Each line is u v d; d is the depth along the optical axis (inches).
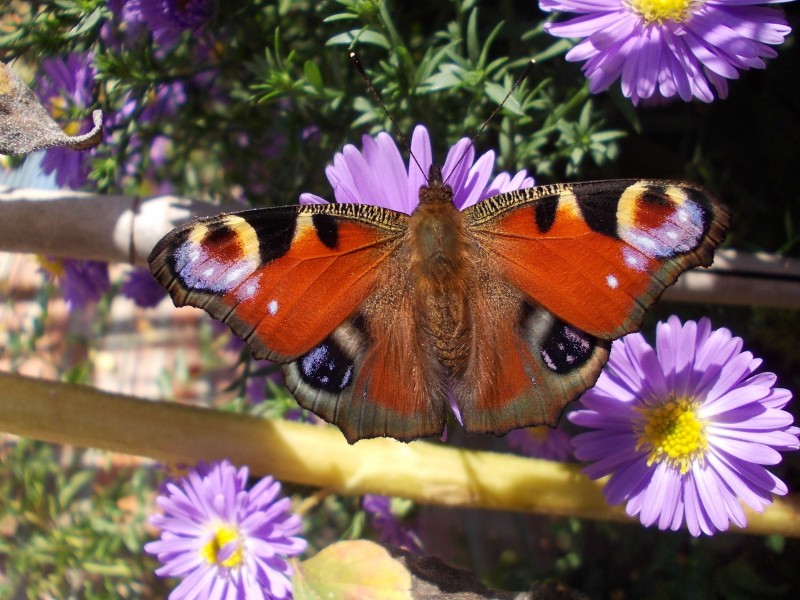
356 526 6.3
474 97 5.9
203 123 7.1
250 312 4.5
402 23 6.6
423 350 4.6
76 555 7.5
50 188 6.1
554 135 6.3
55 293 8.8
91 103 6.0
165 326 9.4
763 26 4.9
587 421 5.3
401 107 5.9
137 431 5.7
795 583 6.7
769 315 6.5
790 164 6.6
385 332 4.6
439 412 4.6
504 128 5.9
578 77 6.1
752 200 6.5
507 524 7.9
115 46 6.4
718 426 5.2
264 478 5.4
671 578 6.7
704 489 5.2
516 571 7.3
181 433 5.7
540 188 4.6
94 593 7.7
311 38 6.4
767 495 5.1
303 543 5.3
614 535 6.8
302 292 4.5
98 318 9.2
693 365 5.2
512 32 6.1
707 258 4.2
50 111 6.1
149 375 9.2
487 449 7.6
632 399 5.2
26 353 8.3
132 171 7.8
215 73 6.9
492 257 4.6
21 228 5.7
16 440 8.3
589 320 4.5
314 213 4.5
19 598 8.2
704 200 4.2
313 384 4.6
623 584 6.9
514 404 4.6
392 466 5.7
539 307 4.6
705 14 4.9
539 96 6.2
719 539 6.8
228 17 6.0
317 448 5.7
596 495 5.7
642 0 4.9
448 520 7.9
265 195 6.8
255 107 6.8
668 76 4.9
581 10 5.0
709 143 6.7
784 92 6.4
